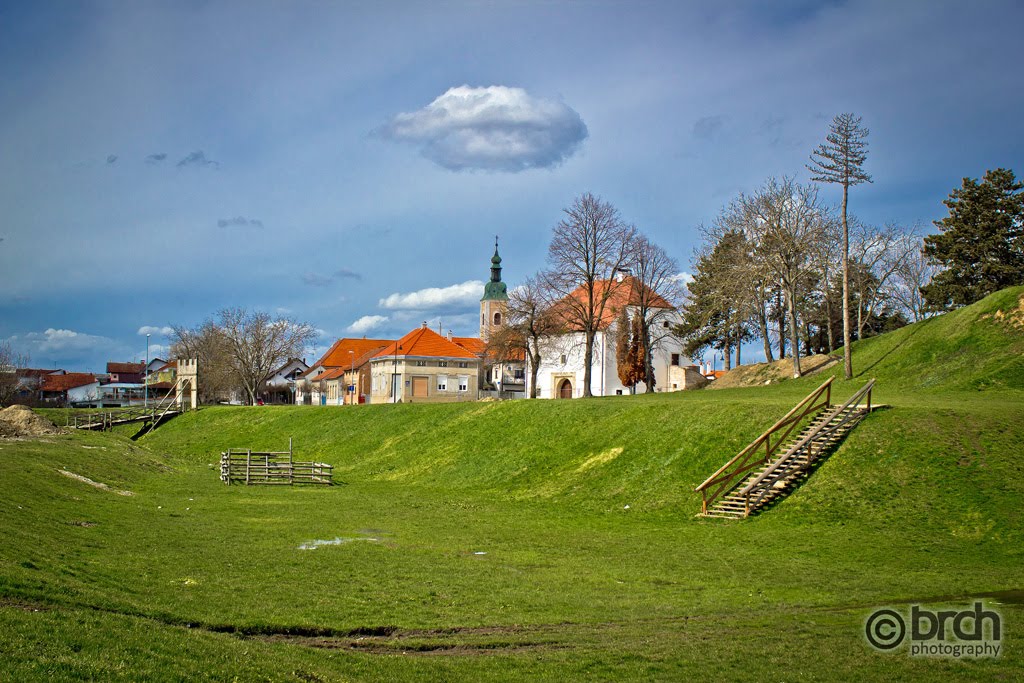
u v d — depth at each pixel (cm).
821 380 6631
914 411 4234
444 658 1822
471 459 5778
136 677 1461
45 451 5034
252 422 8806
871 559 2911
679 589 2498
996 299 6075
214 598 2178
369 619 2089
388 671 1711
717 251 8212
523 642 1958
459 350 11594
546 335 9538
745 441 4509
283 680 1574
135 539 2939
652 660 1820
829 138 6122
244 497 4709
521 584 2538
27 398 14025
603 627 2088
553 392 10175
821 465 3975
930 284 8875
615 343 9562
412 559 2897
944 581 2567
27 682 1355
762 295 7712
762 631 2039
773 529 3481
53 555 2378
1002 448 3691
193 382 10944
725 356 9562
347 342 16662
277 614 2078
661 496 4194
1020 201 8369
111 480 4712
